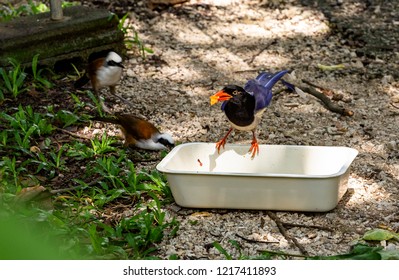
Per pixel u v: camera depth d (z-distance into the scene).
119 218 5.36
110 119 6.68
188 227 5.14
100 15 8.86
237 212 5.37
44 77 8.47
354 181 5.99
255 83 5.60
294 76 8.63
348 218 5.30
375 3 10.92
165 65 8.99
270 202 5.25
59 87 8.28
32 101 7.84
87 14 8.90
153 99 8.09
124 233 5.05
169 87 8.41
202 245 4.88
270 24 10.23
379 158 6.54
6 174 5.78
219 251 4.75
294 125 7.39
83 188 5.77
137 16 10.36
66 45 8.57
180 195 5.33
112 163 6.12
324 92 8.22
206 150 5.87
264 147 5.81
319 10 10.66
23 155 6.57
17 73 8.02
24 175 6.06
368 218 5.30
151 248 4.78
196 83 8.52
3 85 8.09
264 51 9.41
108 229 4.90
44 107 7.68
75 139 7.01
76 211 5.38
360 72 8.79
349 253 4.48
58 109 7.68
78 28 8.62
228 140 7.04
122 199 5.74
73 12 8.98
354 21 10.30
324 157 5.72
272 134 7.16
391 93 8.23
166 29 10.02
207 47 9.52
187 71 8.84
